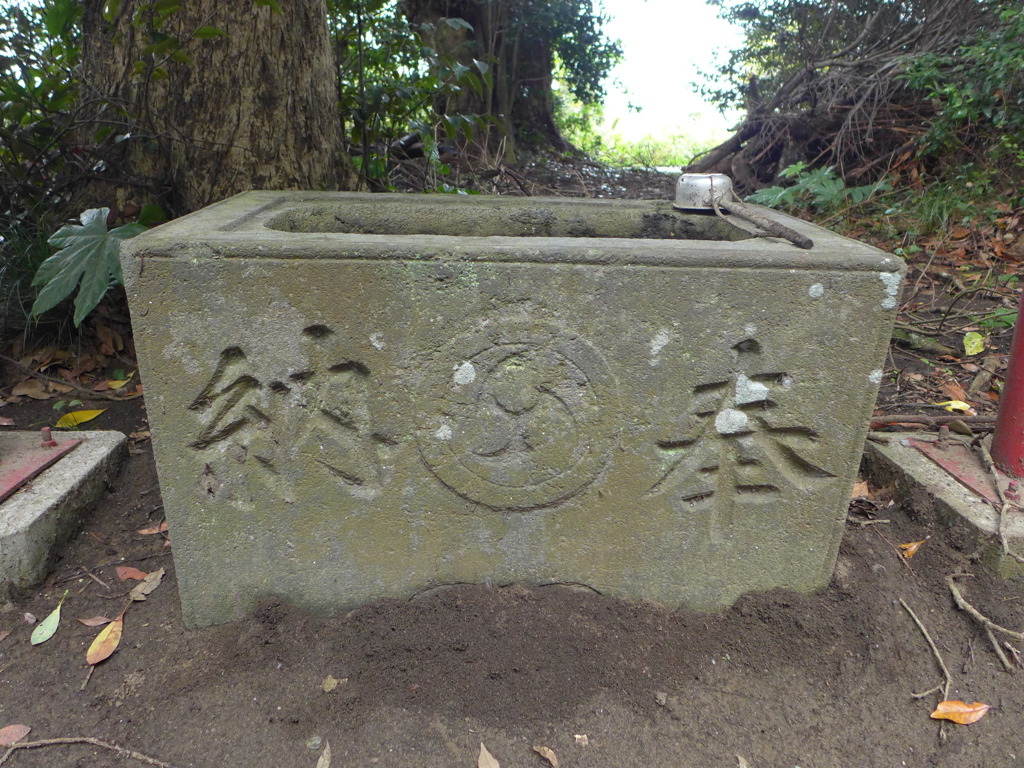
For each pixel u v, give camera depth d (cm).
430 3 741
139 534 217
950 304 352
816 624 176
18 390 293
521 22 859
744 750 154
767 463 168
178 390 154
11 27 293
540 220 220
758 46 769
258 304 148
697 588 179
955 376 306
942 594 189
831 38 673
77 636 181
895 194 516
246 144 296
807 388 159
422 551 172
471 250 146
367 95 377
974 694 165
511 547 173
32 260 299
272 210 198
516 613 172
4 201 310
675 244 154
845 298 152
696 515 171
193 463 161
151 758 150
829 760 153
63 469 222
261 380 154
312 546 170
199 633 177
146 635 179
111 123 288
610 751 152
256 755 151
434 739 153
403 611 173
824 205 520
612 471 165
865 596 184
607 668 166
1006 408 210
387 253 146
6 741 153
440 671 164
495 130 795
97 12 293
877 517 216
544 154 908
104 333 310
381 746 152
